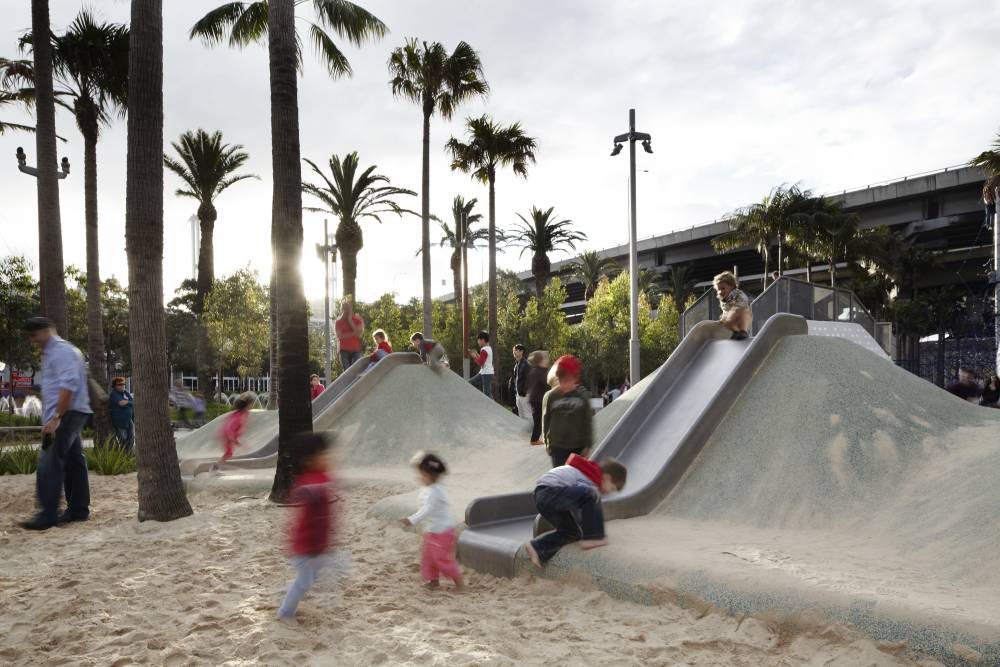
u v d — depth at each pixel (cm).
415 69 2534
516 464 1024
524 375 1391
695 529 604
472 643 401
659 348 4272
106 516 798
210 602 471
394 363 1430
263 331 3628
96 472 1170
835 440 695
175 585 517
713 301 1655
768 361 841
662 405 855
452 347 3962
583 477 541
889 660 359
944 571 464
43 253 1456
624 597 476
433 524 527
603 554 515
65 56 1788
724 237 4634
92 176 1862
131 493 973
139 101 782
